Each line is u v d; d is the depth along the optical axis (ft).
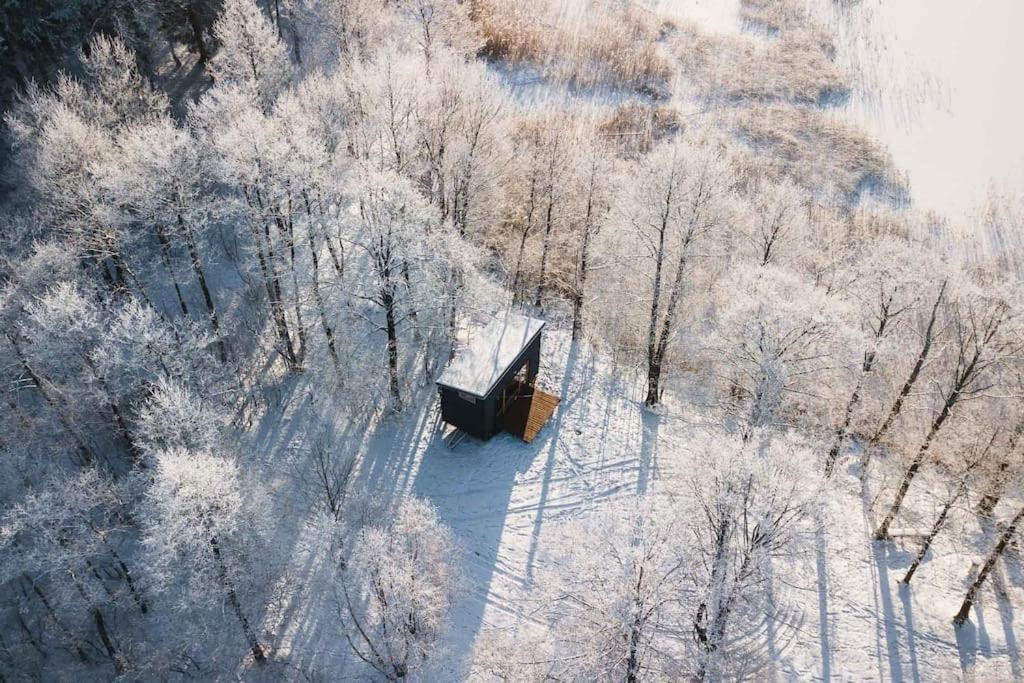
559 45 241.76
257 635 105.19
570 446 126.82
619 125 209.05
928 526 117.60
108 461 122.52
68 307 107.34
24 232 136.77
